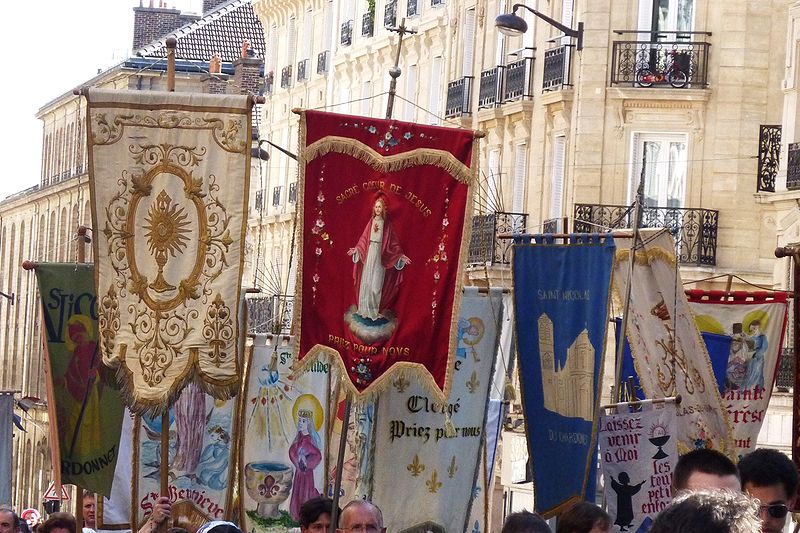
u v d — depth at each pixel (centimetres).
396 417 2209
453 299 1948
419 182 1961
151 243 2036
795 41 4809
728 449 2122
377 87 7969
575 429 2070
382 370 1958
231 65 10856
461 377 2225
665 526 812
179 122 2030
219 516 2481
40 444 12212
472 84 6600
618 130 5412
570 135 5616
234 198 2025
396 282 1961
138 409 2022
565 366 2086
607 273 2047
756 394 2480
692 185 5319
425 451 2206
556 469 2094
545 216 5841
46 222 13050
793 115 4834
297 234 1967
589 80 5453
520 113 6081
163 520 2003
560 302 2094
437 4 7138
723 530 802
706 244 5241
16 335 13762
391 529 2202
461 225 1952
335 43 8650
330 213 1969
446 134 1955
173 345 2030
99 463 2292
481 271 5947
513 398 2475
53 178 12888
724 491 830
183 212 2033
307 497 2566
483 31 6531
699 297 2484
